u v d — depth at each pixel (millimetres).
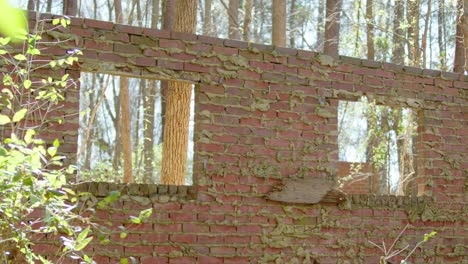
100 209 6012
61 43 6020
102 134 26734
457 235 7852
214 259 6484
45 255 5691
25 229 3643
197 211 6457
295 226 6906
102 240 4230
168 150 10375
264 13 28188
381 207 7406
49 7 22578
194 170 6555
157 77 6395
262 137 6824
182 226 6379
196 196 6480
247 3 16484
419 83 7809
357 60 7418
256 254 6684
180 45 6520
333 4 16719
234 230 6605
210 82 6625
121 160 18688
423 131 7844
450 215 7824
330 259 7055
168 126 10406
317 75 7176
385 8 19578
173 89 10414
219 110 6656
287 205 6879
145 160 19109
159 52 6414
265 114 6863
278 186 6812
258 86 6855
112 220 6062
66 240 3303
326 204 7098
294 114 7008
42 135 5867
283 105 6965
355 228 7223
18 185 3219
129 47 6293
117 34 6254
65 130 5957
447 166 7898
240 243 6617
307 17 27906
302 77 7094
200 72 6590
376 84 7516
